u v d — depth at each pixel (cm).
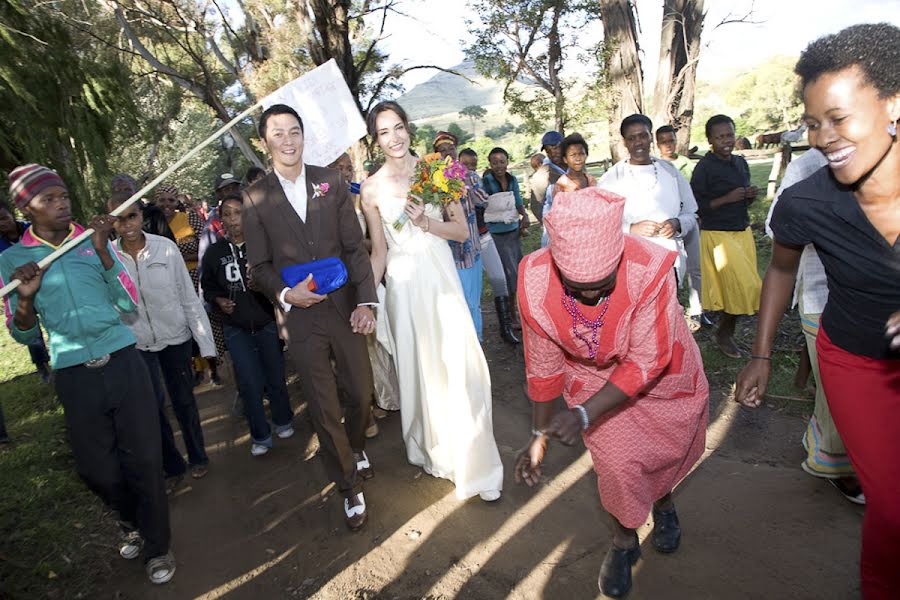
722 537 312
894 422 207
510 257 657
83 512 419
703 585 283
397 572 321
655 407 252
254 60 1853
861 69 183
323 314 348
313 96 418
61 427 573
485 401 371
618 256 204
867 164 191
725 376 496
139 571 353
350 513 361
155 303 423
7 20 657
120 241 418
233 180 646
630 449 255
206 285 459
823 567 284
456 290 374
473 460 362
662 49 1922
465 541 338
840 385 223
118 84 747
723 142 520
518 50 1906
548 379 252
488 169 668
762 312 254
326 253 353
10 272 306
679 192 481
